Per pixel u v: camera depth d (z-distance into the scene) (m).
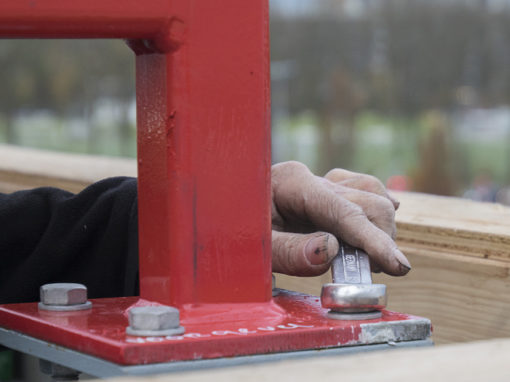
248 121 0.89
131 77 23.98
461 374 0.54
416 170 25.39
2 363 1.21
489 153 25.08
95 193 1.26
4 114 24.84
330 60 24.72
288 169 1.09
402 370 0.55
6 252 1.27
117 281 1.25
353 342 0.85
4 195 1.31
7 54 24.53
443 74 23.75
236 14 0.88
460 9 22.88
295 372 0.55
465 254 1.46
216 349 0.78
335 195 1.03
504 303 1.39
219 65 0.88
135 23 0.83
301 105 25.92
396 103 25.12
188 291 0.87
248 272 0.89
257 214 0.90
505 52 22.75
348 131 26.09
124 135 24.41
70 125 24.77
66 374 0.85
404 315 0.91
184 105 0.87
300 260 0.98
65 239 1.23
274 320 0.88
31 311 0.93
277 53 24.98
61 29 0.81
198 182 0.88
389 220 1.07
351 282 0.94
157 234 0.91
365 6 23.78
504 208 1.81
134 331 0.79
